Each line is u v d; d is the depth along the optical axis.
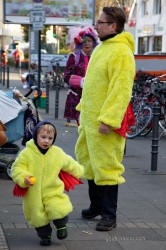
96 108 5.71
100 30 5.75
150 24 40.00
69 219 6.29
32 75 25.61
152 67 16.48
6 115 8.09
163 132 12.76
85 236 5.70
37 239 5.55
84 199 7.24
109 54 5.64
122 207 6.97
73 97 12.20
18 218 6.25
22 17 27.27
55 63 27.09
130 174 8.92
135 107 12.86
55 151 5.29
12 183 7.99
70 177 5.39
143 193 7.75
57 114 15.73
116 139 5.76
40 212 5.20
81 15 28.05
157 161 9.78
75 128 13.90
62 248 5.32
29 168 5.21
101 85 5.69
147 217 6.54
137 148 11.42
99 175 5.76
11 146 8.38
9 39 54.53
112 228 5.93
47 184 5.20
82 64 10.84
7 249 5.22
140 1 42.00
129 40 5.74
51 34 29.11
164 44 37.53
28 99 8.45
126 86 5.56
